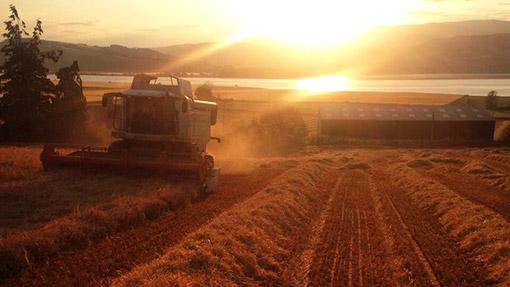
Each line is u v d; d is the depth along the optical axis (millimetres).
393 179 27578
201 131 21188
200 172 16859
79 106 50750
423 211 17672
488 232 13242
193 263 9477
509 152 46250
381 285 9594
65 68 50344
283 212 14867
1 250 9016
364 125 64500
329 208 17750
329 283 9602
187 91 20609
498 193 22453
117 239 11148
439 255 11922
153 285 8086
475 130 64438
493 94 112562
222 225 12211
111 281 8523
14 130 48719
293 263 10836
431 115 65562
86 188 15227
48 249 9727
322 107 67938
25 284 8234
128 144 19125
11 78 48656
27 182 15789
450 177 28469
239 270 9773
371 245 12508
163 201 14344
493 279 10180
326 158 38375
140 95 18594
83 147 18094
